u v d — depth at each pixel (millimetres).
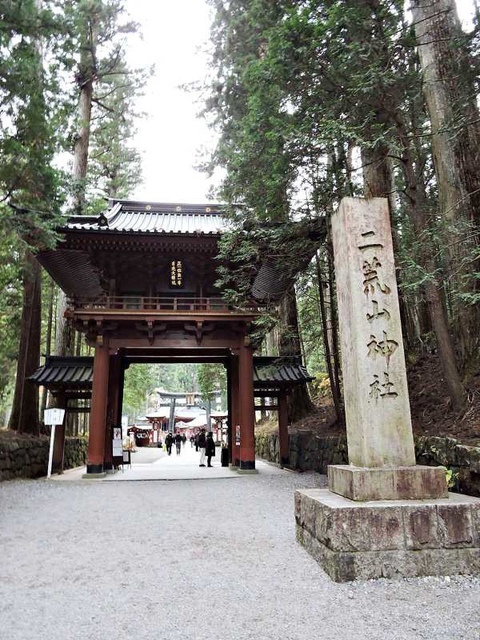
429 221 9789
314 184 10906
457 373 9203
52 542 6285
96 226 14086
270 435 21625
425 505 4742
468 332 10039
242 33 18594
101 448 14648
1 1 11016
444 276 9414
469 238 8430
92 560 5379
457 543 4691
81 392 17109
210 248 14742
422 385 11664
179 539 6371
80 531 6965
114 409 17000
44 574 4863
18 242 13156
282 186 11031
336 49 9227
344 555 4555
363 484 5051
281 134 9844
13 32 11594
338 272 6352
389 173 13242
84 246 14180
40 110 12234
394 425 5414
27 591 4348
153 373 76062
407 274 8469
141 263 15430
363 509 4664
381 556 4582
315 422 18359
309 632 3398
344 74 9656
